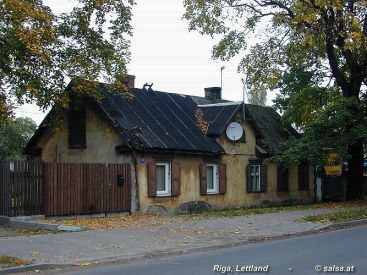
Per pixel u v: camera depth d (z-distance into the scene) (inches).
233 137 1058.7
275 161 1082.1
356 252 478.9
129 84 1109.1
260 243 561.6
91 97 920.9
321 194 1305.4
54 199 761.0
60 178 770.8
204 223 702.5
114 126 882.8
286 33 1082.7
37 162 751.1
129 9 900.6
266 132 1212.5
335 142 1031.6
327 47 1080.2
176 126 992.9
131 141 867.4
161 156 916.0
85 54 871.1
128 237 570.9
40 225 660.1
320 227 676.7
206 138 1021.8
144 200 880.3
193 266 421.4
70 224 667.4
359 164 1170.0
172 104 1065.5
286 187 1194.6
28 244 512.1
